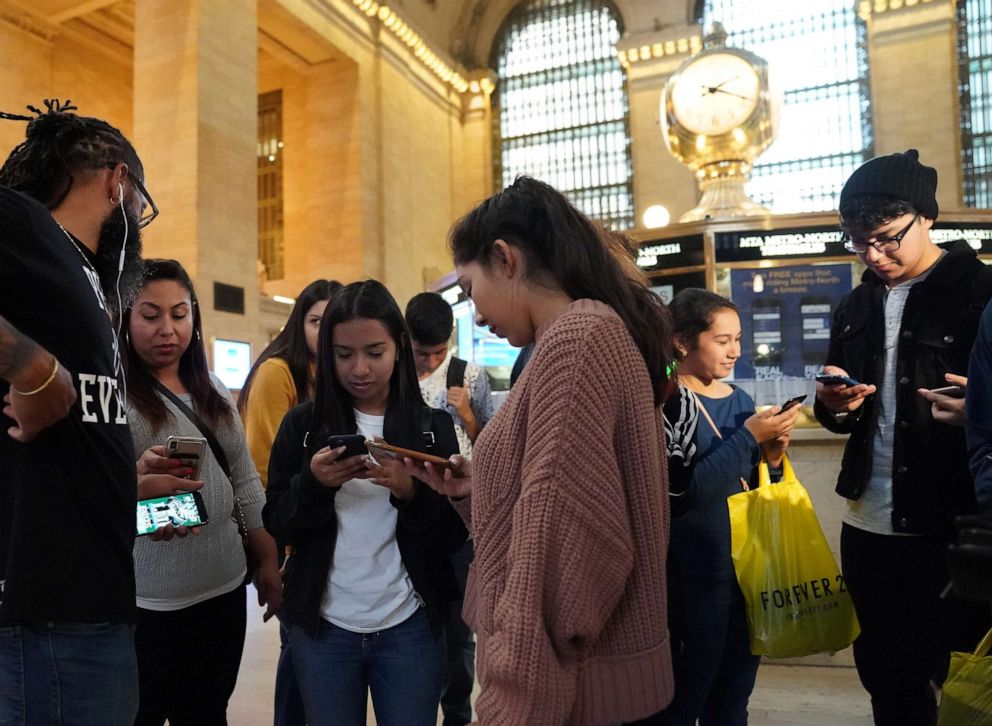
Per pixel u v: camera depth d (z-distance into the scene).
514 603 0.88
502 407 1.07
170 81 13.48
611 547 0.90
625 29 22.66
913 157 1.96
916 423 1.94
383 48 19.59
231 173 13.95
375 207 18.97
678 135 4.04
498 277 1.12
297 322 2.79
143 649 1.84
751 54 3.88
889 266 2.00
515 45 24.44
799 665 3.26
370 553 1.76
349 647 1.74
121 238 1.47
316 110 18.97
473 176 23.98
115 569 1.28
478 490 1.05
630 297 1.11
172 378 2.11
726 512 2.07
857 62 20.78
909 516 1.93
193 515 1.81
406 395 1.88
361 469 1.60
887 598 2.03
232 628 2.02
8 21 15.77
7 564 1.17
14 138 15.78
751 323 3.12
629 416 0.97
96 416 1.29
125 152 1.48
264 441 2.65
